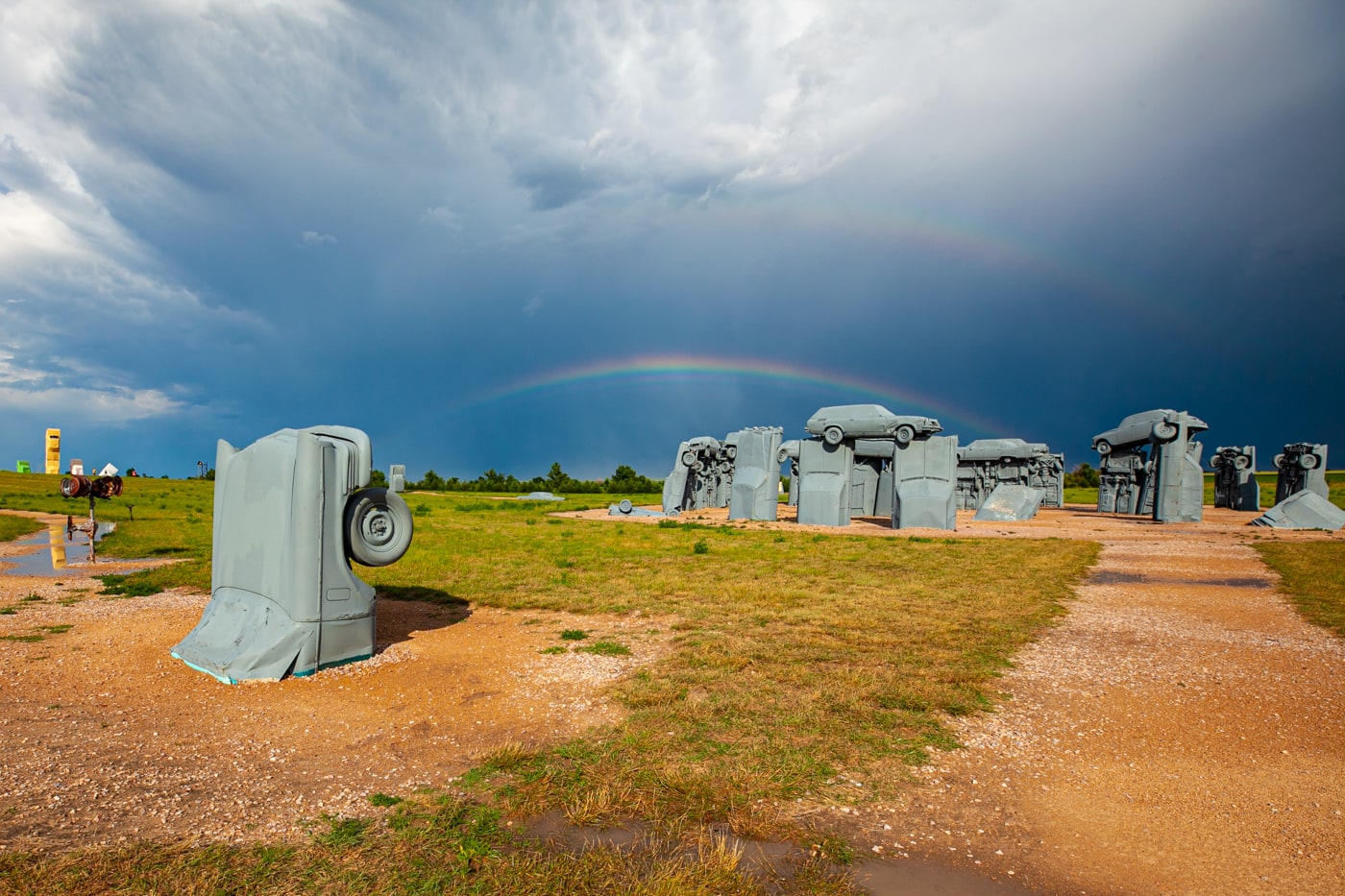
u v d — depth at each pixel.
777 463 32.34
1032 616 10.99
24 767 5.22
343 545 8.31
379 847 4.25
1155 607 11.73
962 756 5.78
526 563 16.44
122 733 6.04
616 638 9.63
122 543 19.03
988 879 4.10
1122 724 6.52
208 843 4.25
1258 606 11.84
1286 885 4.05
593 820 4.64
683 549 19.44
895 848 4.40
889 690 7.30
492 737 6.08
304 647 7.78
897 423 27.42
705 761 5.57
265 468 8.20
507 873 3.98
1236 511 39.19
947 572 15.40
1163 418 30.61
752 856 4.28
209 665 7.72
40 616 10.44
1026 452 41.06
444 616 11.03
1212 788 5.27
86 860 3.98
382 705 6.90
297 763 5.51
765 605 11.74
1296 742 6.13
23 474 52.34
